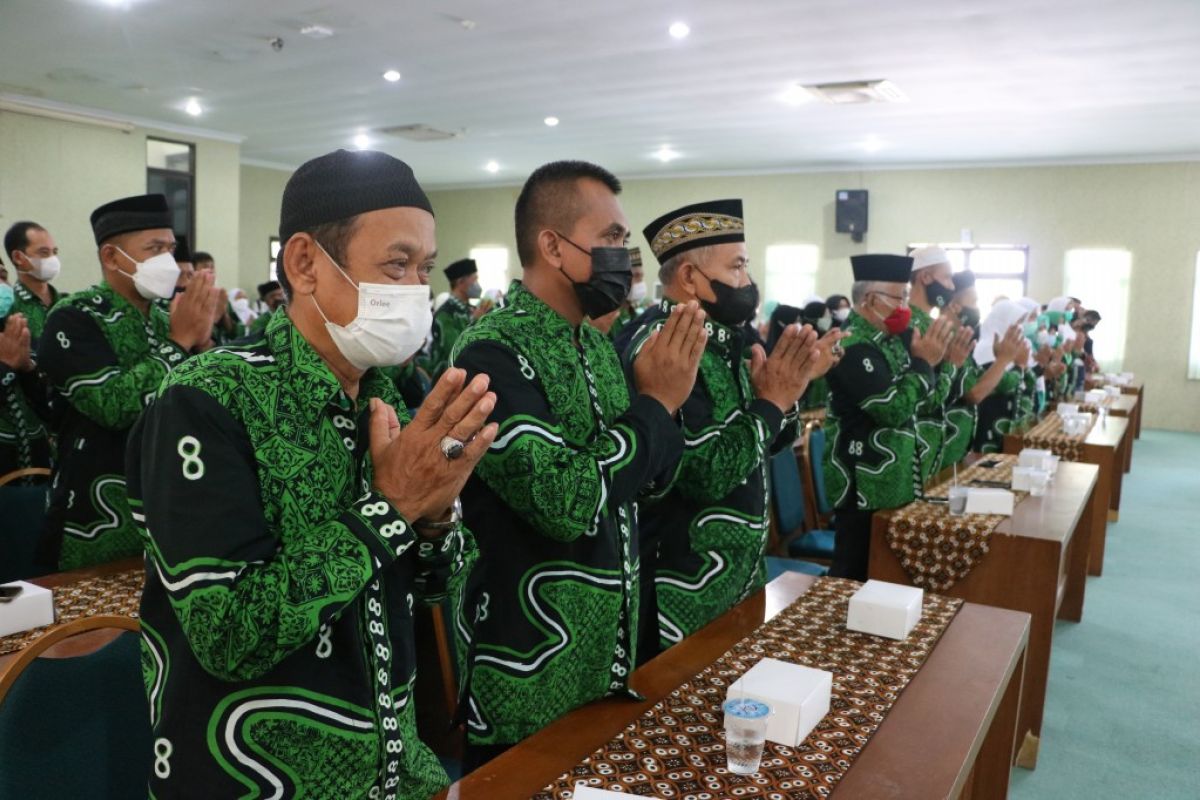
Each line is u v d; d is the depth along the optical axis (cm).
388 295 96
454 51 700
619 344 208
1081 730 301
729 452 170
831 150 1129
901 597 173
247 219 1348
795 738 124
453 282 734
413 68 757
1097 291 1166
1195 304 1126
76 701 125
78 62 759
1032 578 269
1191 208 1116
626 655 144
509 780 115
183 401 88
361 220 95
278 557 88
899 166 1241
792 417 204
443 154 1208
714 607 185
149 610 97
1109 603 435
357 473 100
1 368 293
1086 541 403
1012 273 1203
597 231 146
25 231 344
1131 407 693
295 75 789
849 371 292
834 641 165
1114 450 471
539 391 138
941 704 139
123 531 212
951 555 277
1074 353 812
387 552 92
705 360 180
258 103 915
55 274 354
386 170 97
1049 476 354
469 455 93
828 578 206
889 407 288
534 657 139
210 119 1009
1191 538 568
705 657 157
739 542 186
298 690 93
